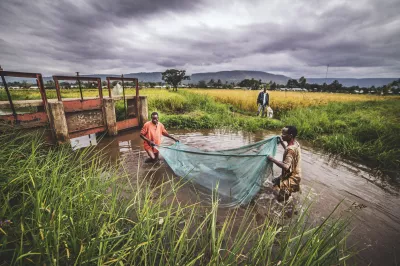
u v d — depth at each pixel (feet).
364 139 22.11
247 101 54.60
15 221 5.47
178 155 13.48
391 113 37.60
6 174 7.61
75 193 6.94
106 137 23.06
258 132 28.25
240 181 11.09
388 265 7.08
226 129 29.71
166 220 6.43
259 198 11.35
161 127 16.42
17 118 15.51
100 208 7.14
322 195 11.80
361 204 10.93
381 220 9.61
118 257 5.09
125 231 6.90
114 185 7.86
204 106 47.60
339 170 15.69
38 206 5.37
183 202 10.37
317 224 9.05
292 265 5.25
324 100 64.95
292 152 10.77
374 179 14.26
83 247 5.00
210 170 11.72
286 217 9.56
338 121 28.89
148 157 16.78
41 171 7.66
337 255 5.90
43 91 16.60
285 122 32.89
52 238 5.06
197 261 6.59
